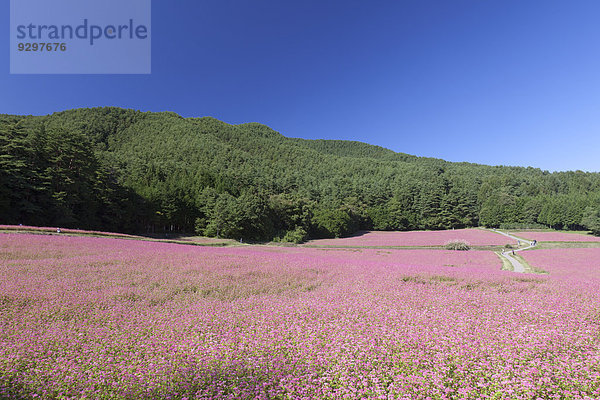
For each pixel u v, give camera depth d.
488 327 7.31
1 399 4.67
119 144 181.38
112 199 60.78
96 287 11.48
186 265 17.55
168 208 70.44
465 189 124.81
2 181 40.62
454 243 50.88
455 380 5.19
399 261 29.20
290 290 12.24
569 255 37.00
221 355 5.96
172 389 4.87
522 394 4.78
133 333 7.13
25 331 6.96
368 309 8.97
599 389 4.88
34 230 31.36
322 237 86.25
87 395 4.77
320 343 6.53
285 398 4.68
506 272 18.88
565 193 140.50
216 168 128.38
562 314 8.41
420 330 7.14
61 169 49.34
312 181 146.62
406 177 147.12
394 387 4.94
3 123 48.53
